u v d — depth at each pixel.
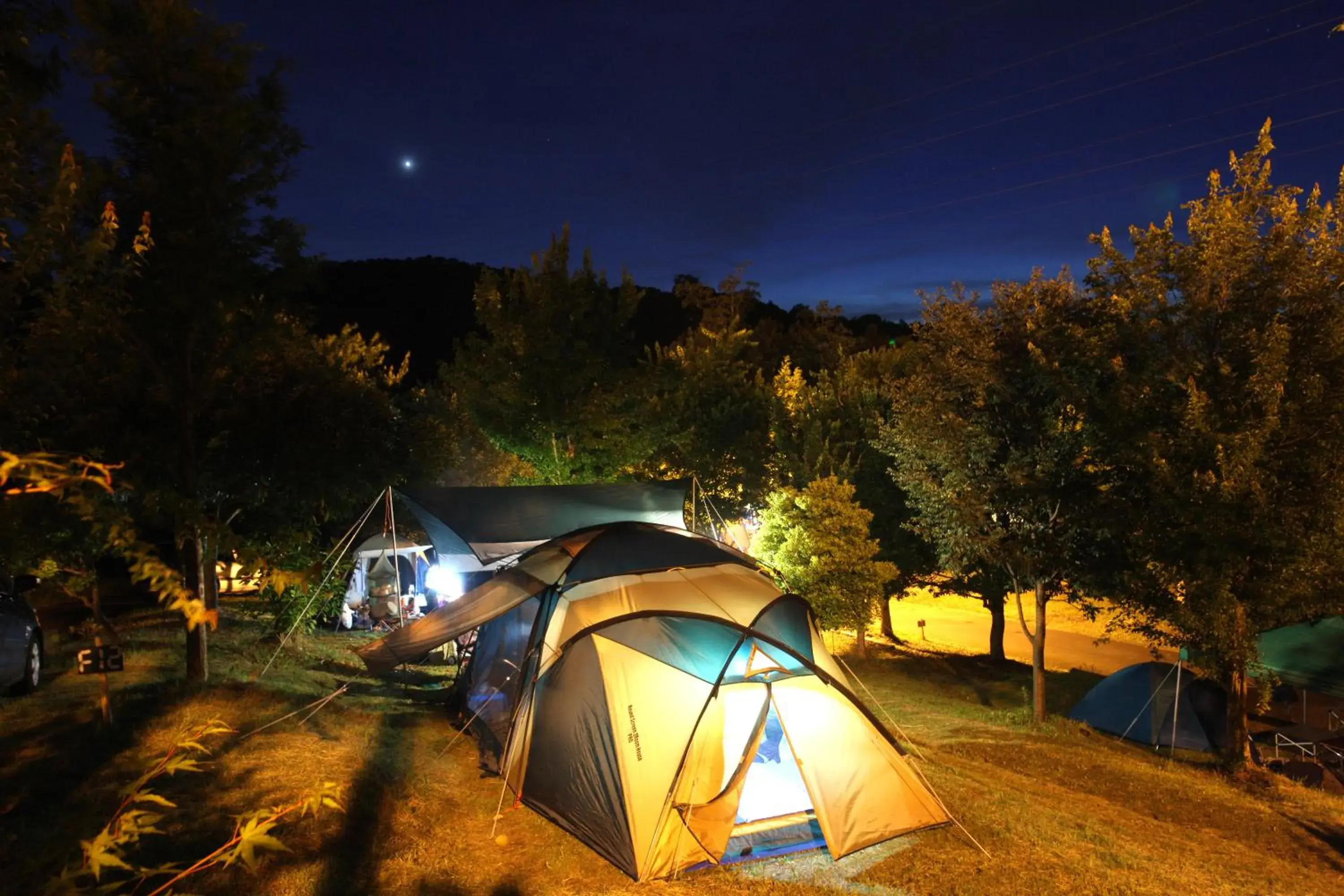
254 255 10.34
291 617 14.39
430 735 10.53
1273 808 11.68
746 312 69.31
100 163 9.34
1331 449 12.20
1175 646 14.38
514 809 8.37
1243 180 13.30
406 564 20.84
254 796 7.35
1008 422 15.62
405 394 26.88
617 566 10.27
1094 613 16.00
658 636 8.45
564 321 20.02
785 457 24.89
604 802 7.66
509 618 11.23
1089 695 18.45
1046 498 14.85
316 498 11.72
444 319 75.38
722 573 10.62
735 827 8.11
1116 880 7.48
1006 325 15.78
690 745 7.79
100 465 2.02
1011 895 7.02
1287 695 18.78
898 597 27.77
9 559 5.91
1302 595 12.65
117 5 9.48
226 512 11.84
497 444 21.27
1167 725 16.56
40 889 2.16
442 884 6.54
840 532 20.86
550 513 14.84
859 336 88.94
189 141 9.48
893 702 17.41
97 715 8.79
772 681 8.32
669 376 21.77
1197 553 12.71
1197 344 13.54
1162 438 12.97
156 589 1.98
